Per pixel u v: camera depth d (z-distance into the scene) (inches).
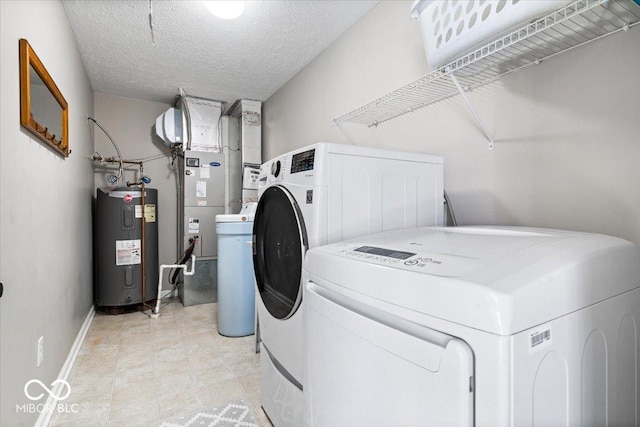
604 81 42.9
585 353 24.8
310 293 37.9
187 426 58.9
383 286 27.2
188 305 137.3
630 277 29.4
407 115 75.4
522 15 36.1
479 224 59.6
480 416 20.4
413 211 53.8
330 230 45.9
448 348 21.4
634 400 30.0
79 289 99.0
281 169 56.7
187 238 142.6
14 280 48.4
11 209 47.7
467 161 61.7
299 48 107.0
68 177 86.2
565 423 23.3
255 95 148.0
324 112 108.0
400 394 25.0
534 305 21.1
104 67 119.5
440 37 48.0
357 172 48.3
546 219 49.4
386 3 81.4
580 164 45.5
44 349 61.6
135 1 83.2
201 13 88.4
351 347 30.2
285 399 51.3
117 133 148.7
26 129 54.4
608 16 37.8
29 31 57.9
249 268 101.3
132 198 127.2
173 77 128.6
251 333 101.9
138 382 73.9
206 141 149.7
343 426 31.6
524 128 52.2
